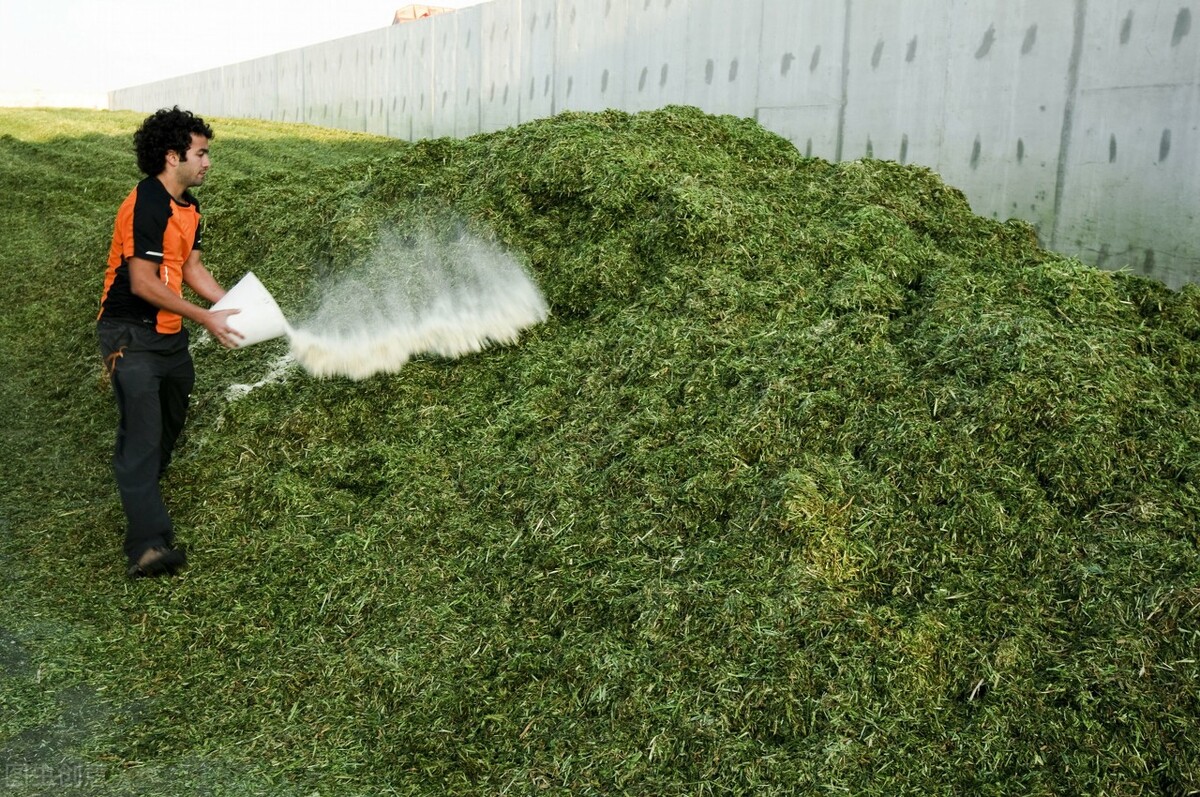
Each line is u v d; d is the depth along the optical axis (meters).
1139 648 2.62
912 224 4.75
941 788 2.42
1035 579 2.90
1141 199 4.92
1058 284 3.99
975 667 2.69
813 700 2.62
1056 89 5.31
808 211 4.74
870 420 3.43
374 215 5.39
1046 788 2.38
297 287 5.35
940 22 5.96
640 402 3.73
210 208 7.17
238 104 20.77
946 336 3.70
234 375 5.00
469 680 2.93
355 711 2.89
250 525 3.77
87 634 3.29
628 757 2.58
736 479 3.29
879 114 6.49
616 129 5.37
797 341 3.79
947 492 3.15
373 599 3.28
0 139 14.05
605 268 4.39
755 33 7.48
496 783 2.58
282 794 2.58
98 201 10.09
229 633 3.25
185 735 2.81
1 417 5.30
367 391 4.32
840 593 2.89
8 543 3.90
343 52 15.62
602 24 9.33
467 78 12.09
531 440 3.82
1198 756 2.38
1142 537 2.93
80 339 6.24
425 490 3.69
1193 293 4.14
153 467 3.54
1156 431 3.25
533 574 3.22
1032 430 3.26
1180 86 4.67
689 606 2.92
